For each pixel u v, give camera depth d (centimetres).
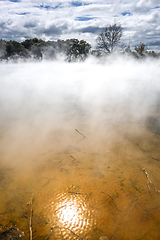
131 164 188
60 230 121
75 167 186
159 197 145
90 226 124
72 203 142
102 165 188
